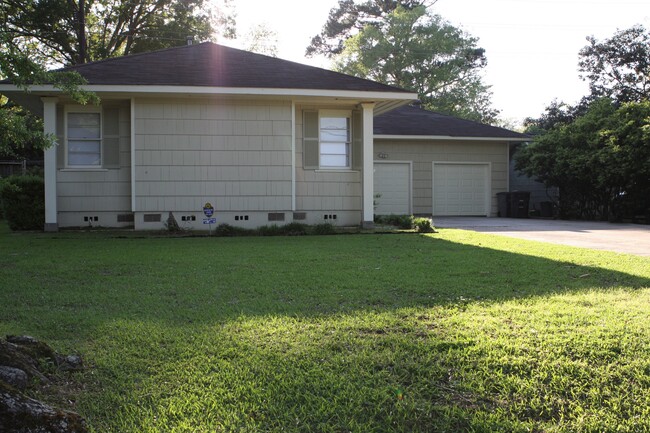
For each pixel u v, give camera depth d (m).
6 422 2.27
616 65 28.28
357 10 44.12
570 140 18.38
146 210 12.41
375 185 19.91
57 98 12.12
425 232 12.45
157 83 11.73
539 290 5.58
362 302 5.07
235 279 6.23
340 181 13.49
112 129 12.71
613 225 15.65
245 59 13.72
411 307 4.82
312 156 13.36
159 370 3.34
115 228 12.70
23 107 13.62
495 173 20.69
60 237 11.02
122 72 12.25
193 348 3.71
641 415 2.83
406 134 19.53
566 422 2.78
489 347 3.65
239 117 12.66
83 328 4.20
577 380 3.19
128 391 3.04
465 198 20.55
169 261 7.62
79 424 2.47
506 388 3.10
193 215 12.56
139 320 4.43
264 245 9.72
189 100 12.47
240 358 3.53
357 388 3.11
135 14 28.23
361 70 40.19
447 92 40.84
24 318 4.50
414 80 39.94
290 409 2.88
